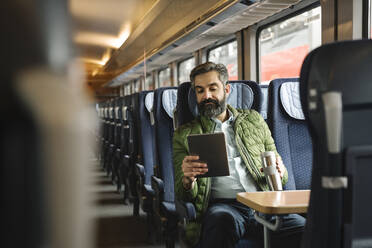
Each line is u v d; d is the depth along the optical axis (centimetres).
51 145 22
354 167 94
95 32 914
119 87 1711
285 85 236
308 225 103
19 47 22
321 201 97
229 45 626
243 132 222
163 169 283
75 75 25
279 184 190
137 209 441
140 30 735
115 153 587
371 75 90
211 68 218
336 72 89
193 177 195
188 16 554
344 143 93
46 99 22
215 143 188
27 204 22
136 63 1052
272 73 495
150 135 362
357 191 96
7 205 22
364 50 90
